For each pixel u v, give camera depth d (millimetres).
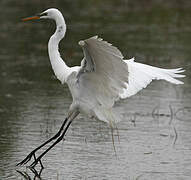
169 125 13758
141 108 15258
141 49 22672
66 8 31453
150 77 9695
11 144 11812
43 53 21859
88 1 34156
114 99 9617
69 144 12062
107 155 11367
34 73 18859
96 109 10047
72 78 10086
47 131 12719
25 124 13258
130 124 13719
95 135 12742
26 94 16188
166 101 16078
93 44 8266
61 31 10453
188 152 11711
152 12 31656
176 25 28672
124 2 34125
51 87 17219
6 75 18391
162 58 21266
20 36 24641
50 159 11102
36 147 11711
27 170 10477
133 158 11211
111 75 8914
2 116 13820
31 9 30000
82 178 10000
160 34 26156
